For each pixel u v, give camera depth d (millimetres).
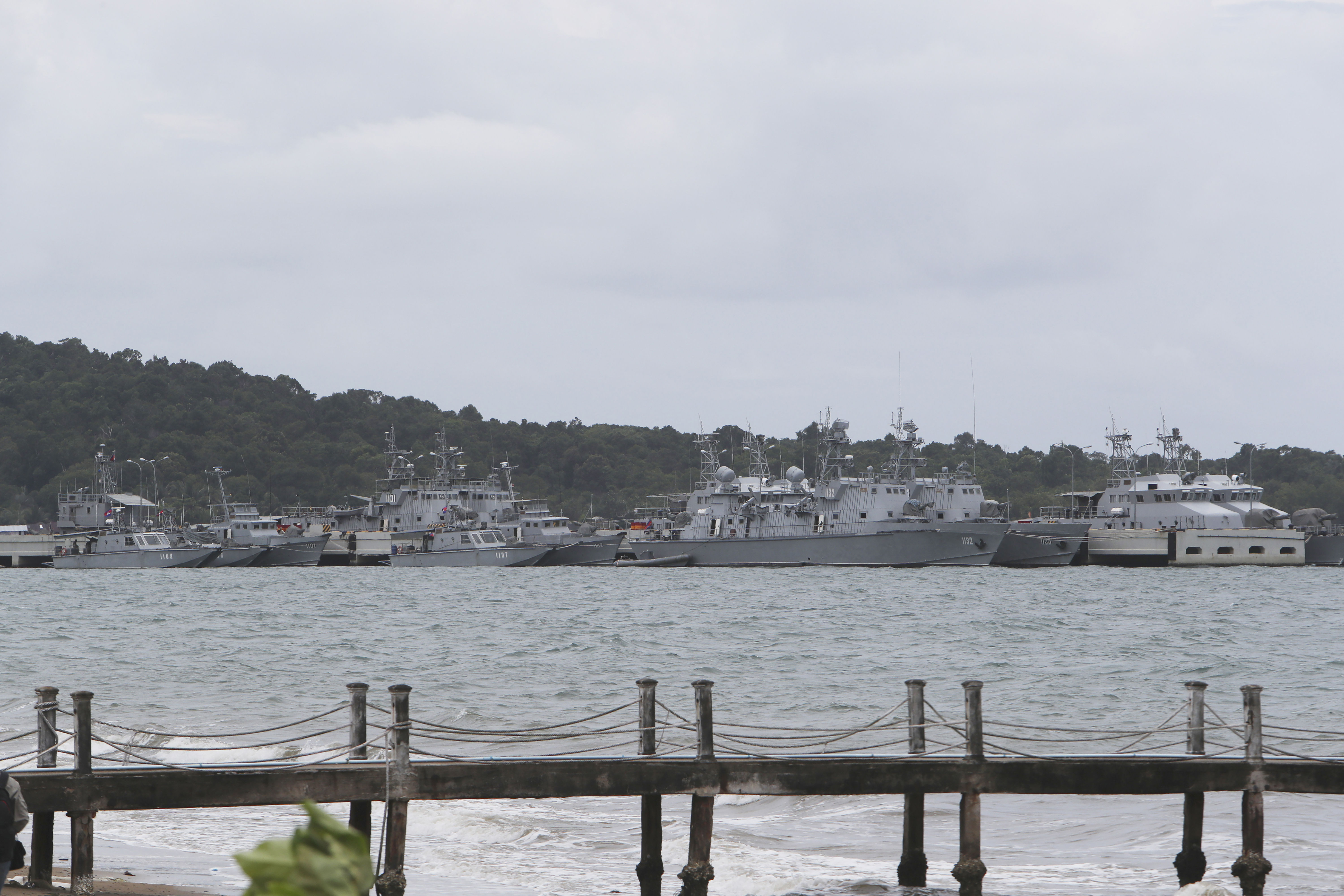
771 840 43438
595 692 82000
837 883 37406
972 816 35531
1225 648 113250
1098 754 38094
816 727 67250
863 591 192250
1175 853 41344
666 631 129875
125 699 78125
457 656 105938
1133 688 85250
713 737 35625
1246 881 35812
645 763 34438
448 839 43625
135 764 43062
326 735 62656
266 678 89188
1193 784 36031
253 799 32469
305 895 5211
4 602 184750
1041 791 35625
